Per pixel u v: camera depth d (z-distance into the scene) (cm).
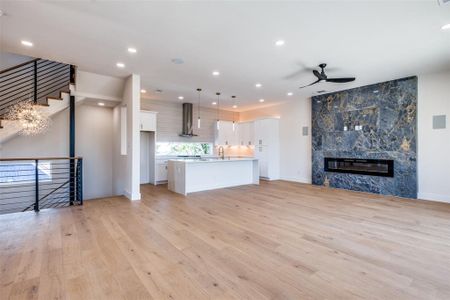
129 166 493
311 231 310
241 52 370
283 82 538
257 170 690
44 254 241
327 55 383
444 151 468
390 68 447
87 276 201
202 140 852
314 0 239
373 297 175
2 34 309
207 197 513
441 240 281
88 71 460
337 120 633
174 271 210
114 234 297
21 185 544
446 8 252
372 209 418
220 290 183
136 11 258
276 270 213
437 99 473
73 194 508
